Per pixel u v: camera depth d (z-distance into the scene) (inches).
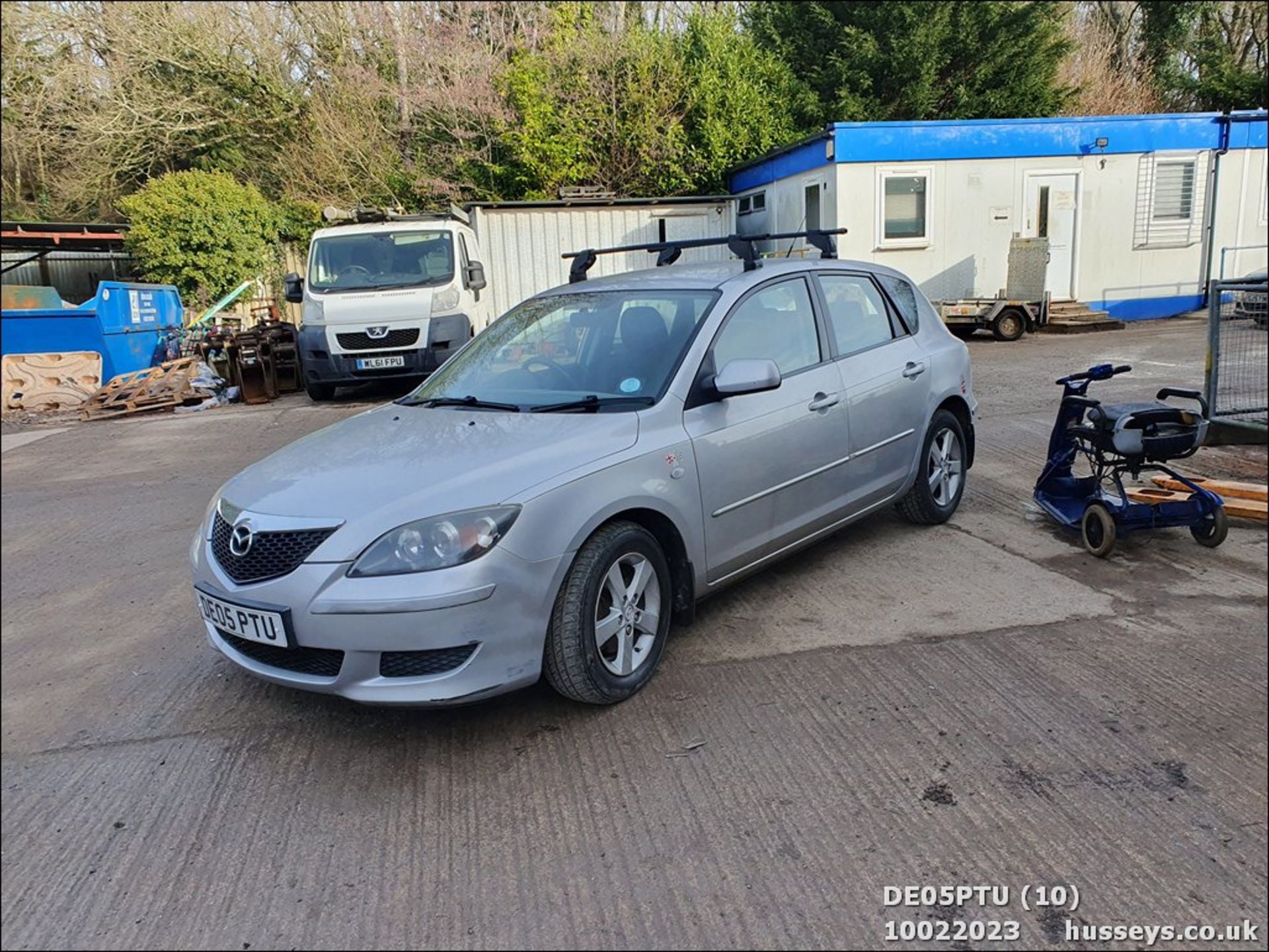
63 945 92.4
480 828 109.0
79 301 863.7
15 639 171.8
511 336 177.9
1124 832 104.3
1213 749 119.3
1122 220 640.4
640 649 138.4
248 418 439.2
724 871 100.0
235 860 104.9
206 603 129.8
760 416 156.6
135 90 827.4
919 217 608.4
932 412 202.1
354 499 122.0
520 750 125.4
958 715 129.6
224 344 529.0
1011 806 109.4
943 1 821.9
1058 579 178.4
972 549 197.0
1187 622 157.3
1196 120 636.1
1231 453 264.5
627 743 126.0
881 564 189.8
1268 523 206.2
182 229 734.5
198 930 94.2
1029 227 627.2
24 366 502.6
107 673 154.6
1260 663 141.7
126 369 540.4
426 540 115.7
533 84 775.1
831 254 201.0
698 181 775.1
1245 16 1029.8
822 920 92.6
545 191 792.3
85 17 816.3
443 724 133.0
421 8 839.7
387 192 836.6
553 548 121.9
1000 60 844.0
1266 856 100.0
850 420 176.9
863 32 836.0
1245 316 265.7
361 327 454.9
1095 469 201.8
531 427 139.2
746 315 163.2
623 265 684.7
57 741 132.3
